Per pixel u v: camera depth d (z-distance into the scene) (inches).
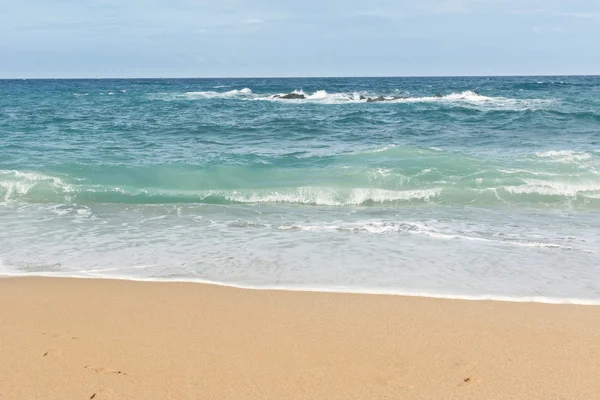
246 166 525.0
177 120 1036.5
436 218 368.8
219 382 149.6
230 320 195.0
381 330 186.9
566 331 187.0
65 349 169.2
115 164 542.9
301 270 256.8
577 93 2015.3
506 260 272.7
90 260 273.4
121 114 1182.9
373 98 1627.7
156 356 165.2
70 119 1055.6
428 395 143.4
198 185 472.1
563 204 411.5
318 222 356.8
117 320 193.8
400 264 265.7
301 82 4188.0
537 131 860.6
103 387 146.5
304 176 492.1
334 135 839.1
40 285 234.4
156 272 254.5
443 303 214.4
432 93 2133.4
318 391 145.2
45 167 520.1
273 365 159.9
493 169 483.8
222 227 343.6
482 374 155.5
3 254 283.1
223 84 3710.6
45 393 143.4
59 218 369.4
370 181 460.8
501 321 195.9
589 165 502.9
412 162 517.7
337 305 211.5
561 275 249.9
